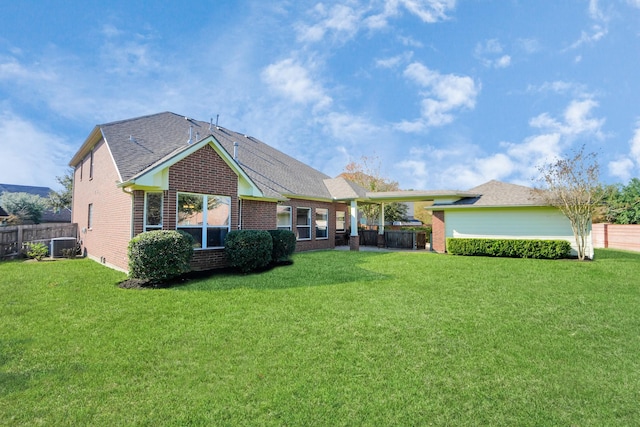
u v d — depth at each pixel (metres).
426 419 3.16
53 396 3.45
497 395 3.56
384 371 4.03
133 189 9.12
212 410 3.25
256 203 12.48
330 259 13.07
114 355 4.37
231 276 9.34
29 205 27.14
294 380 3.80
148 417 3.13
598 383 3.83
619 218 26.16
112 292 7.44
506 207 15.05
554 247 13.41
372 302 6.86
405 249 19.14
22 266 10.99
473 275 9.77
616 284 8.68
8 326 5.36
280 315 5.96
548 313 6.27
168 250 8.21
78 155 16.23
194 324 5.49
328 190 19.98
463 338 5.04
